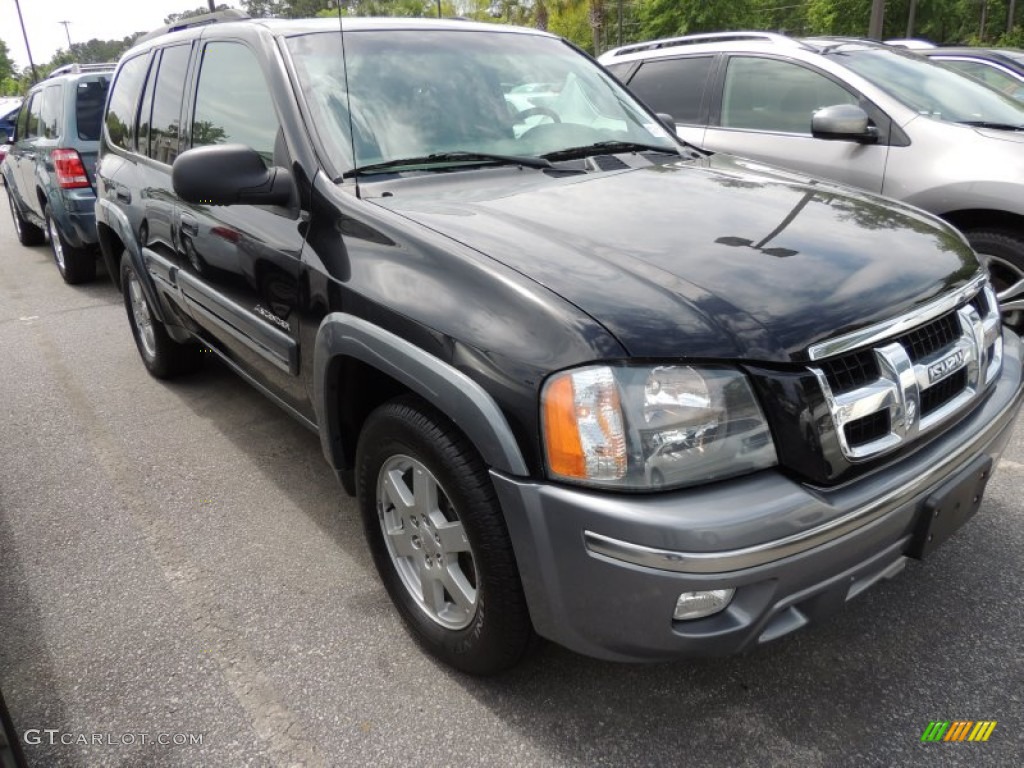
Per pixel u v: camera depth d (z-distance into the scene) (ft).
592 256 6.61
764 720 6.99
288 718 7.18
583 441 5.64
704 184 8.76
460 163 9.03
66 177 21.40
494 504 6.32
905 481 6.15
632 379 5.59
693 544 5.40
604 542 5.60
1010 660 7.53
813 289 6.28
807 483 5.80
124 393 15.07
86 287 24.00
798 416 5.71
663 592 5.54
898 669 7.49
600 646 6.04
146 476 11.77
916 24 92.99
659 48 19.02
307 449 12.50
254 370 10.47
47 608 8.82
